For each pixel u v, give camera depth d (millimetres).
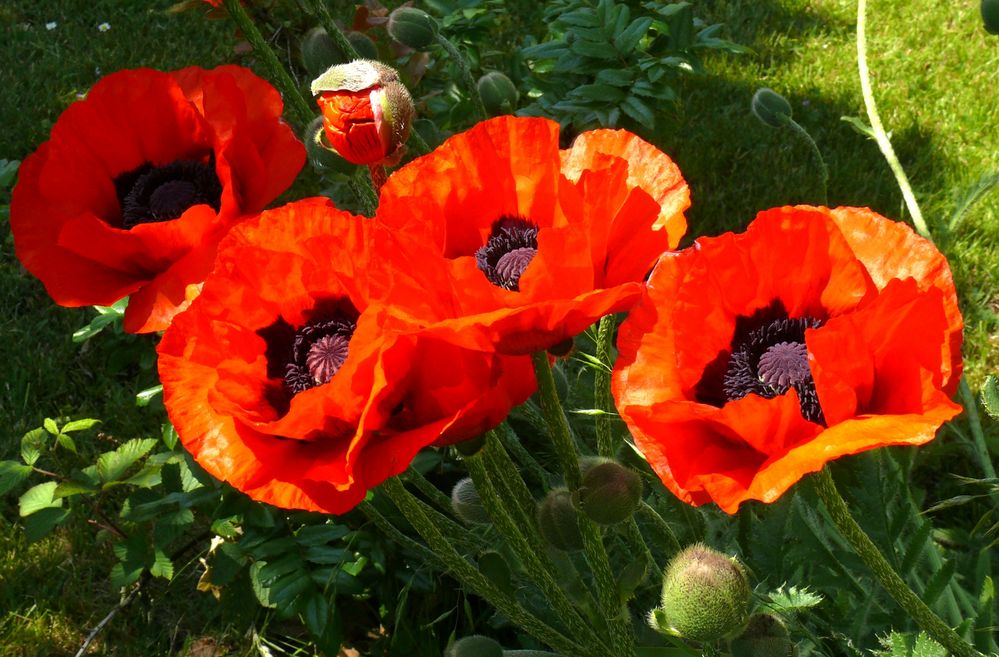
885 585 790
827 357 721
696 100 2162
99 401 1640
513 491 844
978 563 1084
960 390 1238
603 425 888
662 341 745
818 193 1928
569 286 723
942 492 1422
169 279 868
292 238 761
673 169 790
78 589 1381
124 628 1335
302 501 732
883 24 2383
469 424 742
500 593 833
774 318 775
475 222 781
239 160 890
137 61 2254
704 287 748
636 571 825
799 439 729
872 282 764
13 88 2166
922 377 720
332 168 973
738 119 2113
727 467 738
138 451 1245
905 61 2262
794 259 763
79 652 1270
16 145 2041
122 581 1204
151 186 915
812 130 2090
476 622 1251
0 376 1659
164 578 1374
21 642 1321
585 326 737
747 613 791
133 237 864
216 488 1195
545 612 1099
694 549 792
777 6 2443
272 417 757
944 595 1051
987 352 1613
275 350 769
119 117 899
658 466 732
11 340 1715
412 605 1273
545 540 865
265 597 1190
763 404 715
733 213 1927
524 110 1715
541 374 771
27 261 888
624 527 879
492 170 771
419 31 1176
